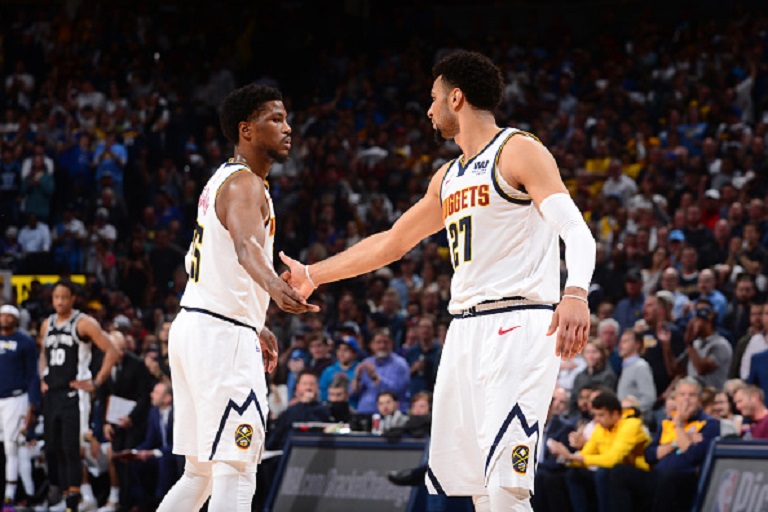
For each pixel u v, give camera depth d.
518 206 5.37
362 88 25.33
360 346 15.61
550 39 25.89
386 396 12.65
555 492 11.41
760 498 9.80
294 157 22.53
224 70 25.98
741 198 17.53
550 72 24.36
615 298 15.47
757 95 22.14
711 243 16.20
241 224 5.89
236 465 6.03
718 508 10.01
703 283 14.29
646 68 23.77
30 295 19.06
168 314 17.83
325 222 20.03
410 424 11.77
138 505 14.04
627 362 12.43
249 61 26.86
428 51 26.31
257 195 6.02
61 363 12.41
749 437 10.90
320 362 14.80
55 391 12.41
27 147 22.98
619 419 11.11
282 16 27.30
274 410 14.27
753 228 15.52
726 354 12.77
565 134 21.72
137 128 23.88
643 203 18.42
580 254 5.05
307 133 23.45
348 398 13.88
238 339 6.09
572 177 20.20
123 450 14.13
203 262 6.11
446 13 28.72
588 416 11.84
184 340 6.12
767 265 15.30
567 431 11.70
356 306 17.17
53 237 21.88
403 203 20.61
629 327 14.48
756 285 14.63
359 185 21.44
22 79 26.27
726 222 16.19
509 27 26.36
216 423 6.00
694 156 19.53
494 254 5.39
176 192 22.41
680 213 17.02
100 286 19.30
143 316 18.36
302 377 13.38
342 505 11.75
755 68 22.39
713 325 12.87
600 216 18.36
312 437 12.21
